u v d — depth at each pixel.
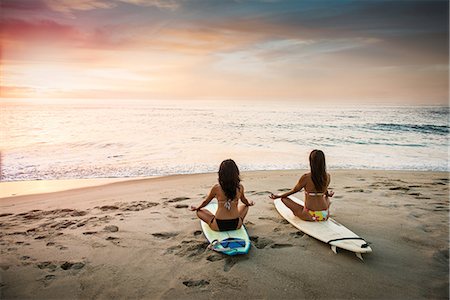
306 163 11.56
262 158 12.44
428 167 10.98
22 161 11.55
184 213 5.78
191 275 3.67
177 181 8.62
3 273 3.72
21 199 6.97
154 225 5.19
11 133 17.73
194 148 14.48
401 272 3.70
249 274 3.68
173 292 3.36
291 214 5.43
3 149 13.66
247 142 16.17
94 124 21.86
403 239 4.56
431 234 4.71
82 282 3.55
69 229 5.05
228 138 17.34
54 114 26.95
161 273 3.72
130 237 4.72
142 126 21.42
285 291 3.36
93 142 15.57
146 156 12.66
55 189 7.94
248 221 5.34
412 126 22.20
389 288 3.39
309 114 29.64
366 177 8.77
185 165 11.13
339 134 19.09
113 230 4.99
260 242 4.52
